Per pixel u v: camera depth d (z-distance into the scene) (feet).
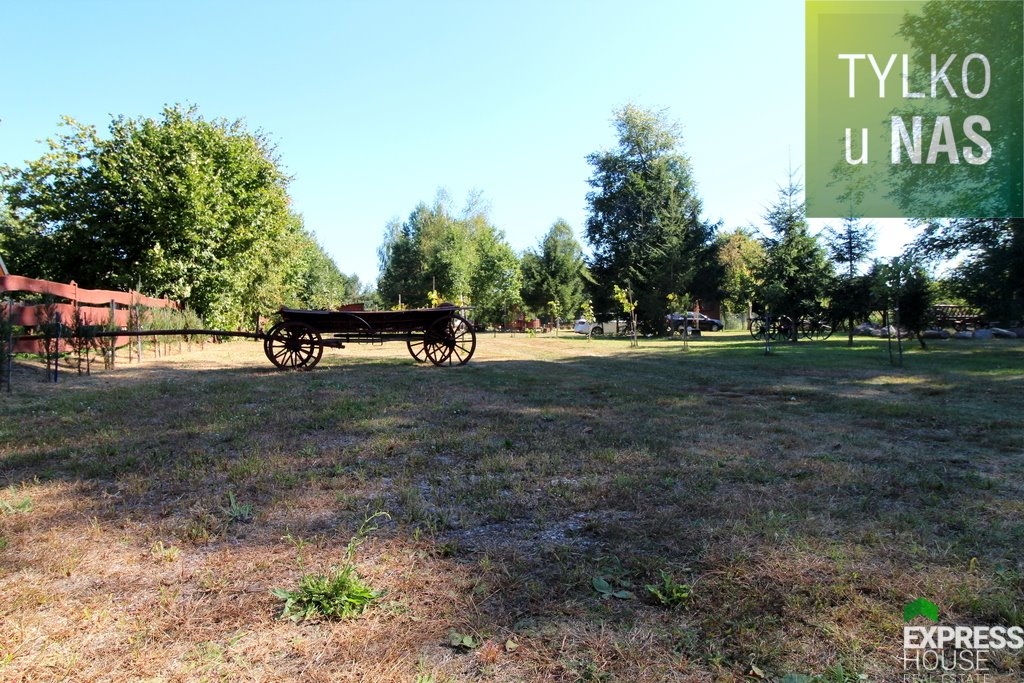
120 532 8.97
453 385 26.09
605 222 120.16
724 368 35.86
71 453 13.70
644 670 5.53
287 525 9.29
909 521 9.18
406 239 170.71
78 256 57.52
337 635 6.16
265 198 65.16
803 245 77.15
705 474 11.89
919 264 51.57
